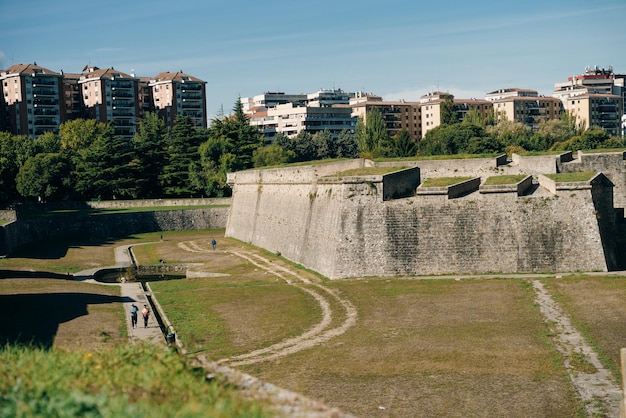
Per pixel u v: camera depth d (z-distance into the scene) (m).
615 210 81.94
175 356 25.16
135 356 25.50
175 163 159.62
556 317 54.69
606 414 36.09
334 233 78.44
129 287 77.94
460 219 75.06
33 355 26.17
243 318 59.50
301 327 55.53
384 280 73.12
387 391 40.66
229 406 19.98
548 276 69.75
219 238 125.50
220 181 156.62
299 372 44.41
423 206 75.94
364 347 49.31
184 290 74.50
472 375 42.81
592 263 71.94
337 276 76.50
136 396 21.00
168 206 147.88
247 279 80.94
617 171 88.50
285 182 102.94
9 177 151.75
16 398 20.75
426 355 46.94
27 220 120.50
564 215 73.12
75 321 57.72
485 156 97.81
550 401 38.28
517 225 73.88
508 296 62.16
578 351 46.31
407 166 88.38
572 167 88.88
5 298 66.62
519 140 170.12
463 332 51.91
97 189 152.75
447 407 38.09
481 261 74.25
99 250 112.00
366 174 79.50
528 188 78.88
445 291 65.75
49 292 71.25
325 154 189.75
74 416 19.36
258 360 47.31
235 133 174.25
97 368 23.91
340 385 41.84
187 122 173.75
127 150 159.88
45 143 168.50
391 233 76.12
